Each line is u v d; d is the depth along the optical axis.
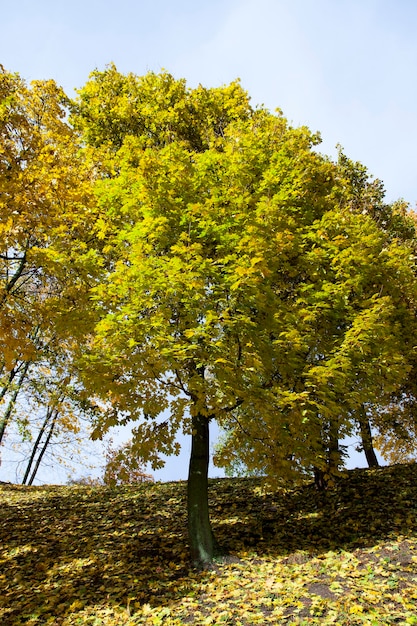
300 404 6.23
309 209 8.79
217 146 9.24
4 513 9.57
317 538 7.16
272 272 6.57
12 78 7.39
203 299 6.33
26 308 6.93
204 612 4.90
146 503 10.06
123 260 7.62
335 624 4.32
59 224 6.95
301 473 7.00
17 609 5.30
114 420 6.44
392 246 9.34
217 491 10.74
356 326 6.67
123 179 7.71
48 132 7.86
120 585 5.80
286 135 9.42
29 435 14.16
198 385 6.00
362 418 9.98
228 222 6.89
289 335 6.27
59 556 7.01
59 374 13.45
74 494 11.49
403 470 10.23
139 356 5.98
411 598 4.73
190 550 6.51
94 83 11.66
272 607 4.85
